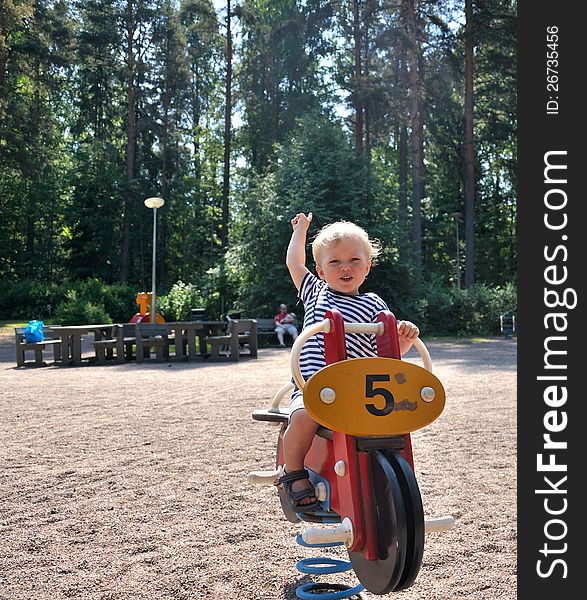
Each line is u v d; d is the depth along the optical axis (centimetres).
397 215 2856
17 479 543
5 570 357
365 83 3512
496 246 4800
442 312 2795
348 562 343
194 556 376
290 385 353
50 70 4628
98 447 662
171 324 1645
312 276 352
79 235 4859
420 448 662
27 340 1583
